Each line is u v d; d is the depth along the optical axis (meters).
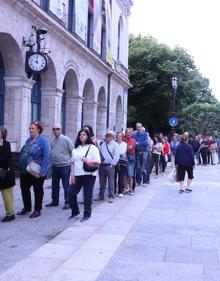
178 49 46.81
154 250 7.48
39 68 16.34
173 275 6.17
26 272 6.13
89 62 26.27
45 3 18.84
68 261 6.70
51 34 19.28
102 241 7.97
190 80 46.16
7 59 16.38
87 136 9.79
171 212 11.25
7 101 16.62
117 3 34.56
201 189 16.59
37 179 9.89
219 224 9.87
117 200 13.04
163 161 22.92
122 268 6.44
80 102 24.72
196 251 7.47
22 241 7.83
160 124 47.84
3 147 9.17
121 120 37.34
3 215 9.98
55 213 10.45
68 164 11.15
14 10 15.47
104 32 30.64
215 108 70.56
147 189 16.03
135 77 45.25
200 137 35.44
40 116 20.47
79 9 23.33
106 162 12.69
